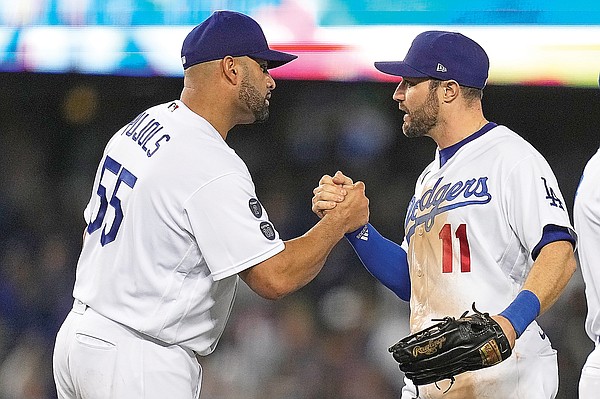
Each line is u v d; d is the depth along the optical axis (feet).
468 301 42.39
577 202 45.75
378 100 119.44
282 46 82.33
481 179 42.55
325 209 45.19
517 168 41.70
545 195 40.88
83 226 118.11
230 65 43.93
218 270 41.50
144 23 85.25
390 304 101.71
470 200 42.50
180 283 42.42
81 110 116.37
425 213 44.39
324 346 98.58
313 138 120.16
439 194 43.88
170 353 42.80
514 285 42.60
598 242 44.80
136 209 42.09
